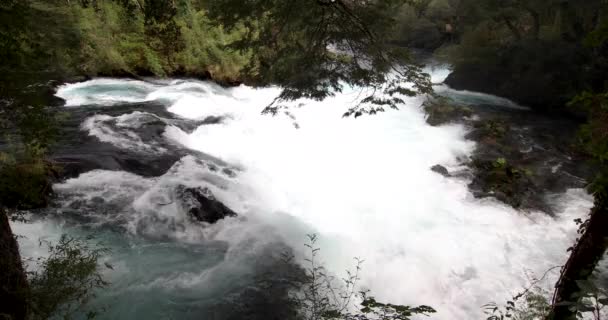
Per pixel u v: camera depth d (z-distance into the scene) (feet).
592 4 52.16
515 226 28.43
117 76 53.47
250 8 19.98
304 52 21.07
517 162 38.14
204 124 39.42
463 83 69.10
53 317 15.35
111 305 17.69
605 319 19.08
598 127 10.77
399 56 21.21
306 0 19.42
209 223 24.52
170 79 57.41
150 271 20.35
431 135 43.32
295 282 20.95
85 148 29.81
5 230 13.26
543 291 22.27
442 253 25.27
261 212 26.71
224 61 60.54
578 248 15.55
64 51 23.79
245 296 19.60
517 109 57.47
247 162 34.14
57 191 24.07
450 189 33.24
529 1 58.39
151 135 34.45
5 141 25.03
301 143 39.04
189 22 62.18
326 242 24.73
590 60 53.01
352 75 20.83
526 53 58.95
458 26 80.89
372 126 44.62
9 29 13.83
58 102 40.68
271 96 56.13
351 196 30.94
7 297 12.80
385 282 22.89
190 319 17.85
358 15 20.35
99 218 23.06
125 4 57.93
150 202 24.62
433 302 22.20
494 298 22.15
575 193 32.89
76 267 15.64
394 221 28.04
